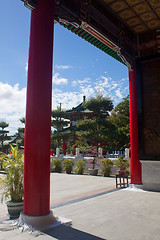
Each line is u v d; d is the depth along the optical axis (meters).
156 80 8.70
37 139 4.56
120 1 7.05
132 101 9.30
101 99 31.95
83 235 3.94
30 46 4.97
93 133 28.73
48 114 4.79
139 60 9.14
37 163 4.50
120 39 8.28
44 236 3.86
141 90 8.98
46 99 4.78
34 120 4.62
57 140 37.12
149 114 8.70
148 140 8.59
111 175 15.50
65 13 5.84
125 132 26.44
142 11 7.66
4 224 4.53
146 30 9.04
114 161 16.17
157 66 8.76
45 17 4.97
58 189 9.99
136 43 9.30
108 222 4.72
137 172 8.93
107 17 7.55
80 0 6.38
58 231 4.11
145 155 8.55
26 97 4.86
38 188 4.44
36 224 4.23
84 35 7.75
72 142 39.31
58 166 19.09
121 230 4.22
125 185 10.25
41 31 4.91
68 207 6.13
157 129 8.43
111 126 28.39
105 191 8.78
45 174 4.55
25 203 4.51
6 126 48.44
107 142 31.62
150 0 6.98
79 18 6.29
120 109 26.80
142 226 4.46
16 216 4.95
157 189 8.41
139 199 7.07
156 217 5.09
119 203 6.55
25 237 3.80
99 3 7.14
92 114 37.62
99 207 6.08
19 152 5.65
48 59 4.93
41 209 4.42
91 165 16.83
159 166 8.45
